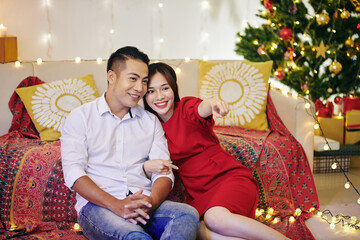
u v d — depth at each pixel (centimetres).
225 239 157
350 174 307
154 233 157
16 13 318
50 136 234
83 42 337
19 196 197
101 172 168
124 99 167
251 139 234
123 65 165
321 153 283
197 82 282
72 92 246
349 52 289
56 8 327
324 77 311
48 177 197
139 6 347
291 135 245
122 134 172
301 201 236
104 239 147
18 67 247
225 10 371
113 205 152
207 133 183
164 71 183
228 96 270
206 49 371
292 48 302
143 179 172
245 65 275
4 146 206
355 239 204
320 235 209
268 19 307
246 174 182
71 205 195
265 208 227
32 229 184
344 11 274
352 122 312
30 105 238
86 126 167
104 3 337
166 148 179
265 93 267
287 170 232
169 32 359
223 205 164
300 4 303
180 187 204
